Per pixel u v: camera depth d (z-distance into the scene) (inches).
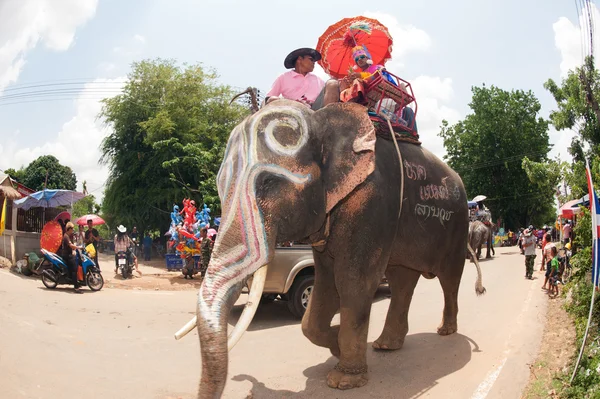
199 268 596.7
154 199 992.9
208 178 958.4
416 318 320.5
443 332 267.0
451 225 242.5
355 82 197.0
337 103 188.7
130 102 1071.0
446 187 239.6
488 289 428.8
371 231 184.9
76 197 603.8
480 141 1964.8
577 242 339.0
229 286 141.3
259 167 160.1
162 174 1037.8
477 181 1993.1
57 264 449.7
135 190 1045.8
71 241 463.5
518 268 601.0
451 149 2076.8
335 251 186.7
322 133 182.1
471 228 748.6
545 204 2052.2
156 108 1064.2
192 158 959.0
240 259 146.8
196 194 1002.7
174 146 984.9
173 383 198.7
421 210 220.4
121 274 631.8
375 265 187.6
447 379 202.2
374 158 180.7
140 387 190.1
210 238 556.4
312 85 223.9
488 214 802.8
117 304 400.2
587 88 700.0
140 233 1062.4
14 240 564.4
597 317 243.4
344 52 244.7
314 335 206.7
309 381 201.2
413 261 226.8
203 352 125.3
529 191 1935.3
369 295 188.1
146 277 629.0
